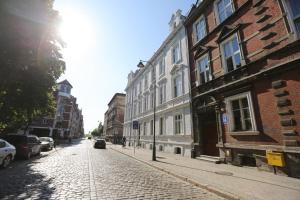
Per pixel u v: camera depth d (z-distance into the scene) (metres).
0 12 8.58
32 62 11.63
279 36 9.48
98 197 5.74
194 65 16.92
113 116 67.00
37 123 52.56
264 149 9.62
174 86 20.38
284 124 8.83
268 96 9.76
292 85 8.70
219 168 10.65
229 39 12.83
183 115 17.69
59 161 13.43
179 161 13.57
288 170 8.53
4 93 13.05
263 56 10.13
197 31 17.33
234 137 11.73
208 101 14.48
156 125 23.75
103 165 12.02
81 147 30.72
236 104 11.99
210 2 15.37
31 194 5.95
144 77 30.92
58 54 12.87
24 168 10.55
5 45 9.25
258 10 10.71
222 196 6.20
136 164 13.06
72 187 6.77
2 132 20.72
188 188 7.12
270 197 5.71
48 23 10.82
